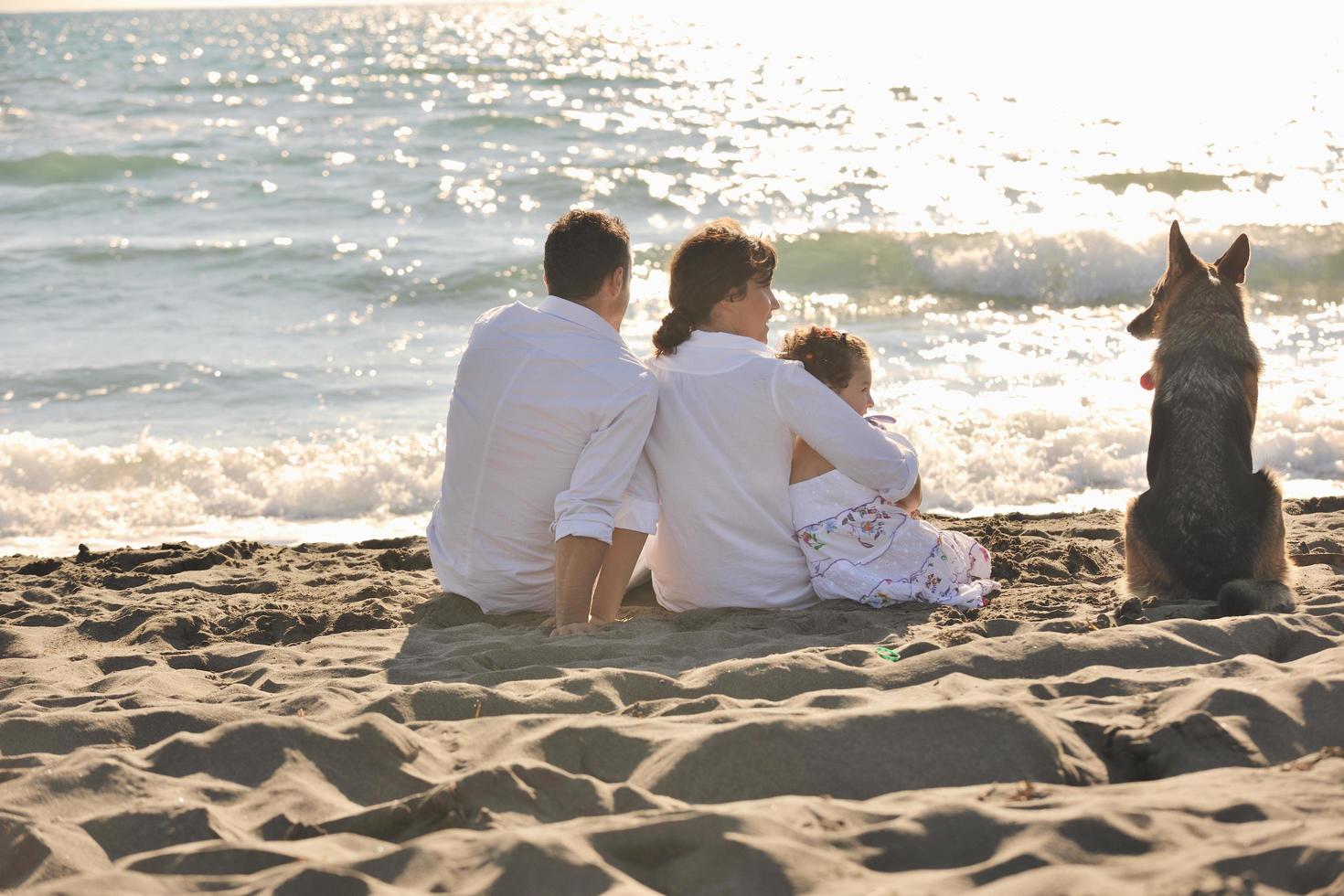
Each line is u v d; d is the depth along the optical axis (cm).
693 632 386
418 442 935
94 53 6675
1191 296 445
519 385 410
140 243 1778
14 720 284
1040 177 2194
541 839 196
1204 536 412
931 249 1623
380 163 2514
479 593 441
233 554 639
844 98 3372
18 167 2370
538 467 413
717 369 418
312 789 242
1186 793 214
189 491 861
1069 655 315
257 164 2512
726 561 426
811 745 245
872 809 215
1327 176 2111
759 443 416
